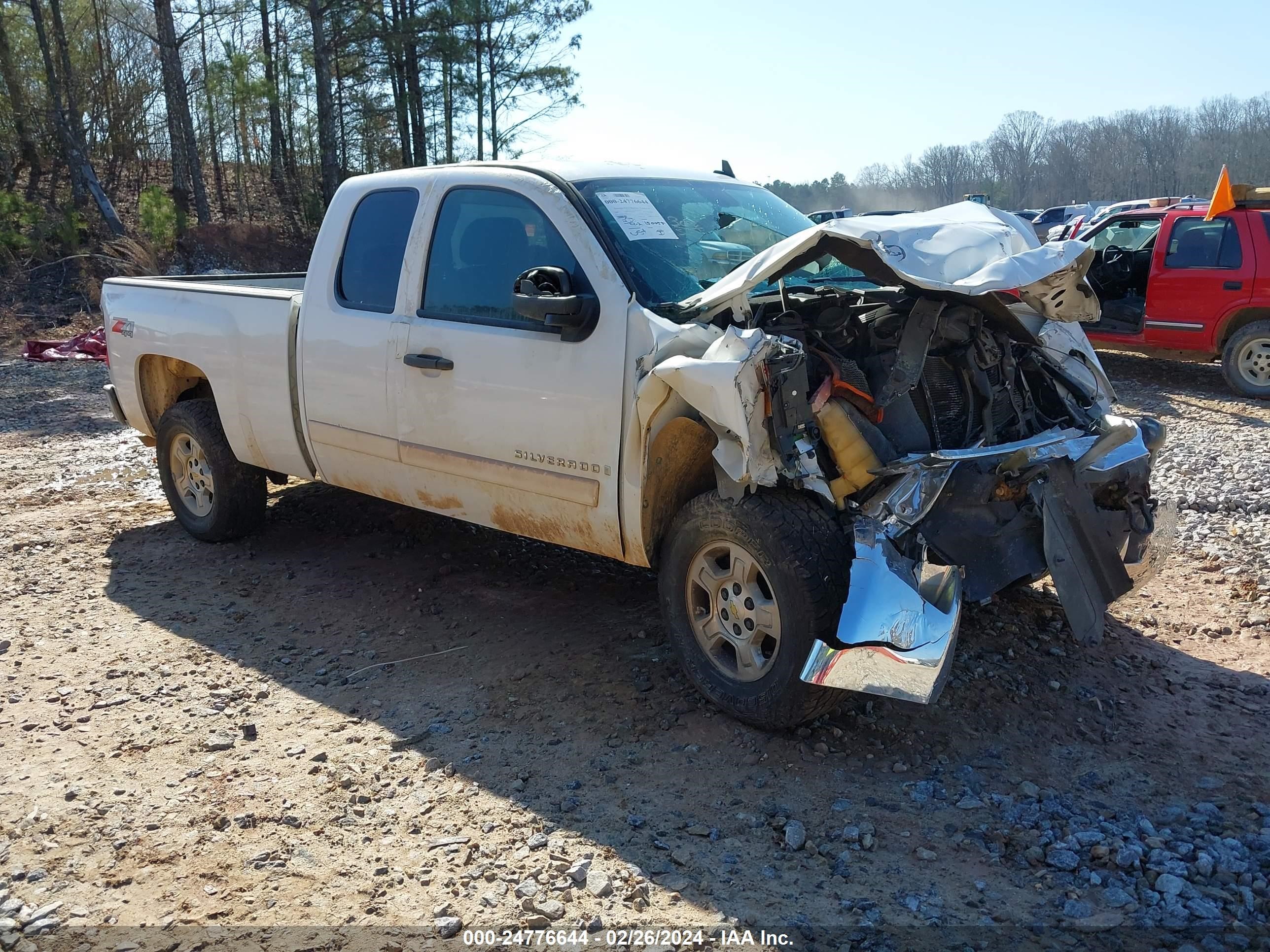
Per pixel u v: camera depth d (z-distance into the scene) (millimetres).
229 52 24922
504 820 3287
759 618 3613
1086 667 4254
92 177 22844
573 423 3992
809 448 3496
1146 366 13078
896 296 4188
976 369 4055
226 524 5988
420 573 5578
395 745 3793
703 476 4082
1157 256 11234
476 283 4430
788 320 4043
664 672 4250
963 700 3951
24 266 20375
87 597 5348
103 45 26609
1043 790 3371
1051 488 3674
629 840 3150
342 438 5039
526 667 4383
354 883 3004
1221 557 5531
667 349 3689
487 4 24094
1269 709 3910
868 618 3266
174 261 22094
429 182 4715
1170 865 2938
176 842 3215
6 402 11141
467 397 4367
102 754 3762
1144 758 3572
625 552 4043
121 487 7570
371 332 4777
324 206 25312
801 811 3270
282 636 4836
